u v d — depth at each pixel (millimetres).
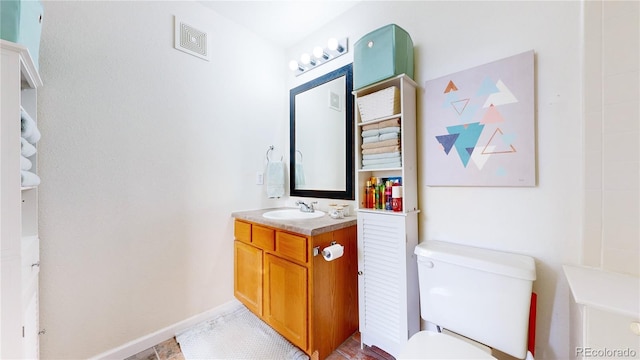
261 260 1654
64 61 1255
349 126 1822
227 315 1856
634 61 884
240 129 2031
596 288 802
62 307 1248
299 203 1991
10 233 771
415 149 1440
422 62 1453
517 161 1126
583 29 969
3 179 760
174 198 1653
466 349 967
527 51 1106
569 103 1024
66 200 1263
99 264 1360
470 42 1280
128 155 1461
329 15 1910
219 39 1891
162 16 1601
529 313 971
